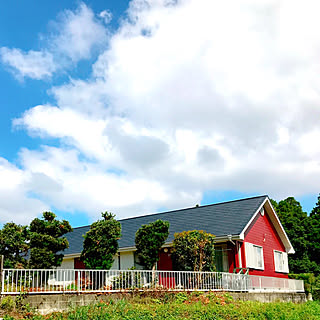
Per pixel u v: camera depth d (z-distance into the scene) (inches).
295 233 1512.1
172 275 647.8
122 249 918.4
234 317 566.9
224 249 865.5
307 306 786.8
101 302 517.7
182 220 1003.9
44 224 683.4
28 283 491.2
